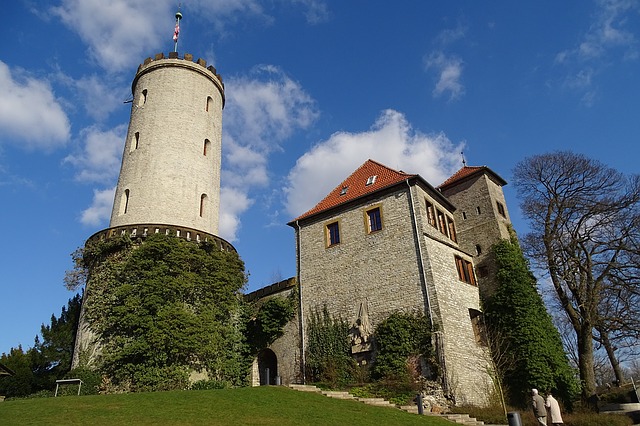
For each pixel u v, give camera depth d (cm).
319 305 3016
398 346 2538
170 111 3347
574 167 3447
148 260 2595
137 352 2345
